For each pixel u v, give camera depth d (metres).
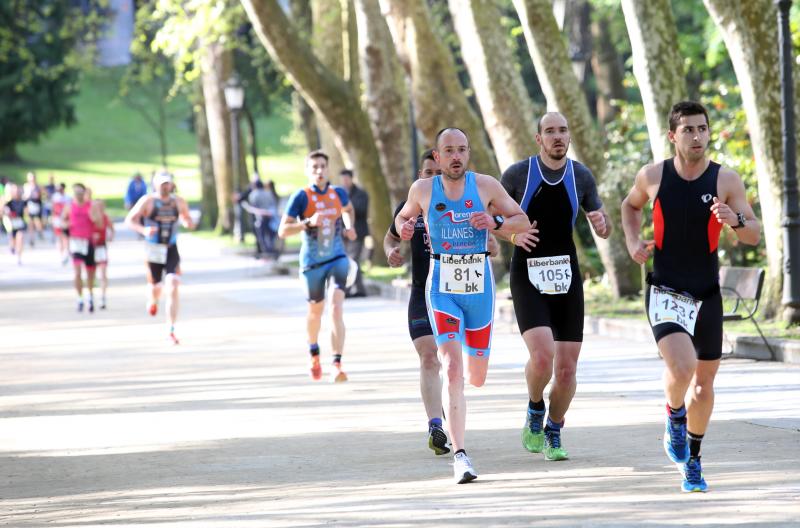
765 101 43.75
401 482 22.53
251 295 71.69
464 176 23.44
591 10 110.62
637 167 57.53
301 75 79.19
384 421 29.62
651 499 20.27
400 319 56.09
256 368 41.03
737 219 20.25
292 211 36.56
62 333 54.72
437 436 24.23
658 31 49.03
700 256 21.02
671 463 23.41
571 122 57.59
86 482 23.80
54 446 27.78
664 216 21.06
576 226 69.31
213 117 135.38
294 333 51.94
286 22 78.00
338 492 21.83
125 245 134.12
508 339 47.53
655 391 33.12
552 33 57.34
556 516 19.22
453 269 23.42
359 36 80.62
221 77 134.00
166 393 35.91
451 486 22.00
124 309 65.56
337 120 80.88
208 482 23.27
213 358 44.25
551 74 57.50
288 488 22.41
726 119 62.53
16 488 23.52
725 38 44.44
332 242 36.91
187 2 95.88
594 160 57.91
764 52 43.72
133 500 21.89
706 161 21.06
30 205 136.12
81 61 142.25
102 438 28.62
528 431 24.83
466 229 23.36
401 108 80.69
